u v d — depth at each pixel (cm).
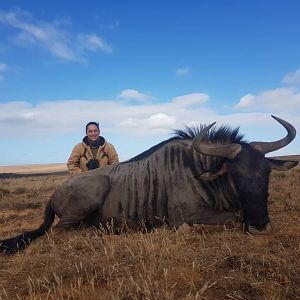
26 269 169
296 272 144
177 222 229
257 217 202
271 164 218
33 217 332
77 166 294
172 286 134
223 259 157
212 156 220
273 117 226
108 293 135
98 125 296
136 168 241
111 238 204
